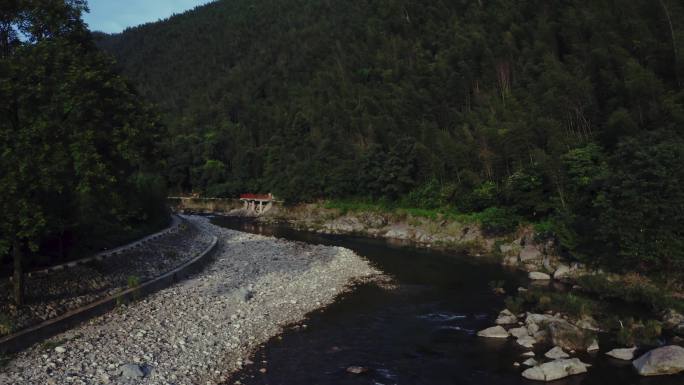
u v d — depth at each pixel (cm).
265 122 11219
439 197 5497
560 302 2323
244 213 8488
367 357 1811
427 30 9675
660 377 1571
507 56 7081
